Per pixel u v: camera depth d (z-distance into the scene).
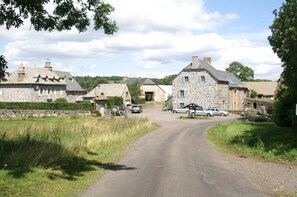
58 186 10.77
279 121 27.14
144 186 11.22
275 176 13.52
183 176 12.95
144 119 44.06
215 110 66.12
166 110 80.50
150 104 101.44
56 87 80.75
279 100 27.36
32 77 74.00
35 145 15.20
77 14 12.92
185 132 35.97
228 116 65.19
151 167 14.98
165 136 31.31
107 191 10.50
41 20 12.60
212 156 19.48
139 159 17.38
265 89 88.56
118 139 25.55
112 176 12.85
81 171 13.48
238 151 22.55
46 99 77.31
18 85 73.56
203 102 72.50
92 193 10.22
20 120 45.31
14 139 17.73
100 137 23.14
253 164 16.81
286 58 23.12
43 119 48.03
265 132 28.62
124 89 93.12
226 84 75.31
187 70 74.00
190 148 23.11
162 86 121.12
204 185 11.40
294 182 12.33
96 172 13.52
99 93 91.50
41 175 11.62
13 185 10.16
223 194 10.20
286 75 23.42
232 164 16.59
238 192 10.52
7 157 12.71
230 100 77.06
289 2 22.70
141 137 29.53
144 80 117.62
